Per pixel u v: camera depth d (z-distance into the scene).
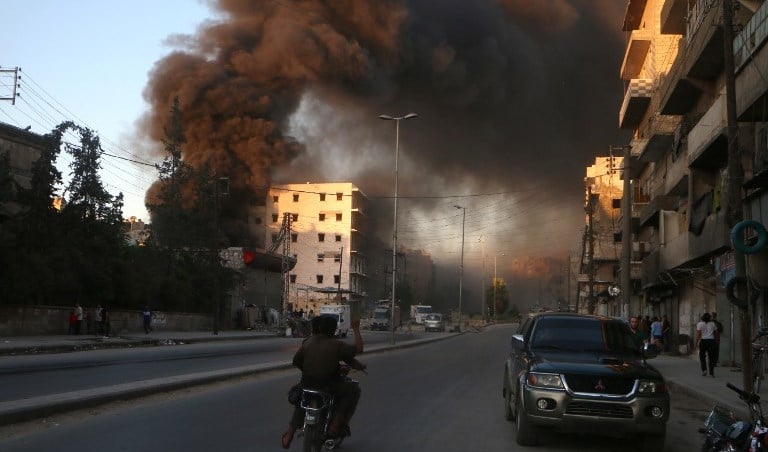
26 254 32.97
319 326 7.46
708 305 28.22
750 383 12.75
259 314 58.78
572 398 8.40
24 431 9.15
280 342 39.22
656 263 34.31
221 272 54.19
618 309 54.94
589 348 9.66
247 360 23.09
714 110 21.91
